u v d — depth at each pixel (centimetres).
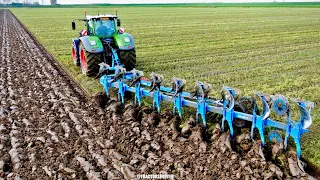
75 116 867
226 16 5156
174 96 781
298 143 602
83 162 638
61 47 2112
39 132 781
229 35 2598
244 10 7312
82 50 1264
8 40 2592
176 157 649
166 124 783
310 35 2530
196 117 766
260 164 600
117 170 617
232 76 1241
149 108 868
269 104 640
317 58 1583
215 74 1294
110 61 1256
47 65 1535
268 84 1123
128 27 3419
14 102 998
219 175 588
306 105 586
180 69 1389
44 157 670
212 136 704
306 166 612
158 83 802
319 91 1030
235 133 720
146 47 2044
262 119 641
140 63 1527
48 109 934
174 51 1862
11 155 678
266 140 689
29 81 1245
